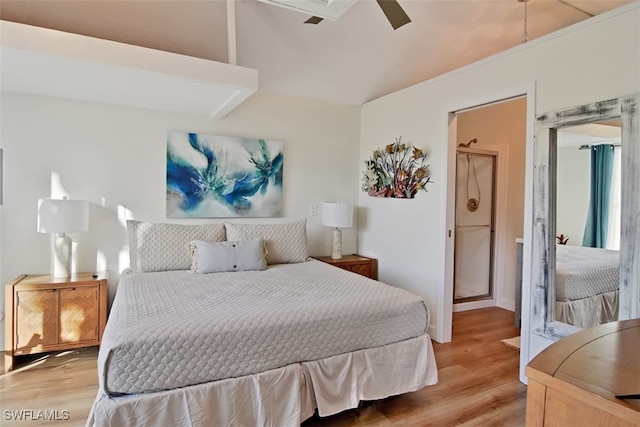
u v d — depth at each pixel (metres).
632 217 2.09
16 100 2.96
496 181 4.71
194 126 3.61
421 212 3.61
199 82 2.54
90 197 3.23
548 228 2.51
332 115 4.34
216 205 3.70
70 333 2.80
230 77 2.58
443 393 2.48
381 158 4.14
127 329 1.75
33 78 2.51
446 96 3.32
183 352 1.75
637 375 0.87
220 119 3.73
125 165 3.34
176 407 1.72
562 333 2.41
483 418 2.20
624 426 0.74
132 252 3.17
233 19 2.68
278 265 3.47
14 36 1.97
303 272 3.12
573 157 2.43
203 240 3.29
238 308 2.08
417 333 2.40
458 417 2.21
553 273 2.53
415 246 3.69
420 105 3.62
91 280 2.86
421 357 2.38
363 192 4.45
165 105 3.25
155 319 1.88
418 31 3.27
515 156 4.50
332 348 2.12
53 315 2.75
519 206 4.46
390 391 2.28
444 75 3.33
